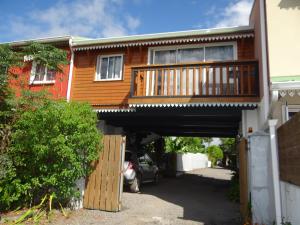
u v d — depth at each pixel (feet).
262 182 22.15
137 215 26.48
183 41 38.17
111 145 28.32
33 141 25.11
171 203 32.91
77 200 27.58
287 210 19.47
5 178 25.00
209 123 46.65
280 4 28.55
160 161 67.15
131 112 39.55
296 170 17.08
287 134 18.86
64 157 25.50
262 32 29.32
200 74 33.96
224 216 26.96
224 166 120.78
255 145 22.77
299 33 27.58
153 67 35.88
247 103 31.81
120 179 27.78
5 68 32.71
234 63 32.89
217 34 37.14
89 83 42.32
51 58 36.11
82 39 43.21
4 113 27.55
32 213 24.39
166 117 41.45
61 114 25.57
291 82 22.95
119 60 42.22
